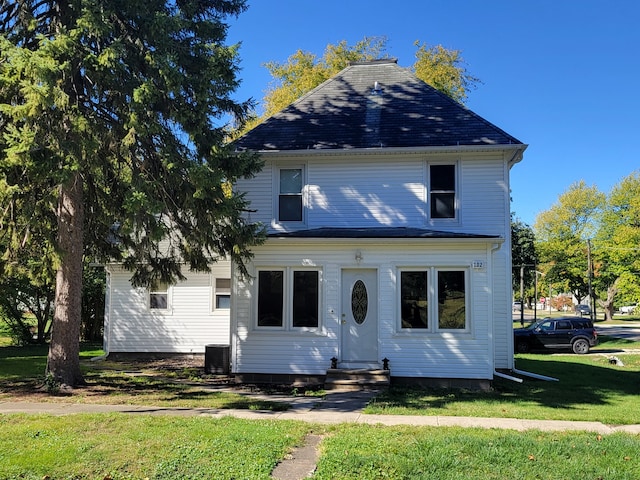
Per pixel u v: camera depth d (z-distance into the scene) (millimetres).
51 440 6930
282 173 15219
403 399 10789
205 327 18328
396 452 6531
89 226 13164
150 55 9734
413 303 12773
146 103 9656
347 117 15805
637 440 7207
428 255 12742
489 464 6125
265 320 13195
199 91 10219
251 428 7609
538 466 6078
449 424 8305
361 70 17734
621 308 84500
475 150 14102
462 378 12336
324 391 11883
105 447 6625
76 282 11656
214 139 10961
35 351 21578
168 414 8836
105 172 11023
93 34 9375
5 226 10016
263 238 11883
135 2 9711
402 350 12625
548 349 25906
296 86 32781
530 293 71062
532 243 46500
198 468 5934
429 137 14500
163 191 10625
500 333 14430
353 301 13070
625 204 47000
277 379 12984
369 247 12953
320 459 6289
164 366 16484
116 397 10641
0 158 9398
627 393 12273
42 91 8375
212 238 11461
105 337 18625
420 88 16609
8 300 22641
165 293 18578
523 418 8922
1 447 6613
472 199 14359
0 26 10391
